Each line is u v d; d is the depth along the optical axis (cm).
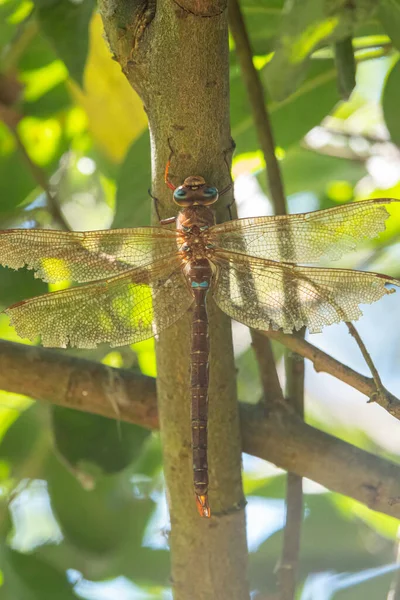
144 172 137
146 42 130
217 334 133
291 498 135
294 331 134
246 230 134
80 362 134
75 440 137
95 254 134
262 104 135
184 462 132
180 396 132
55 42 136
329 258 134
